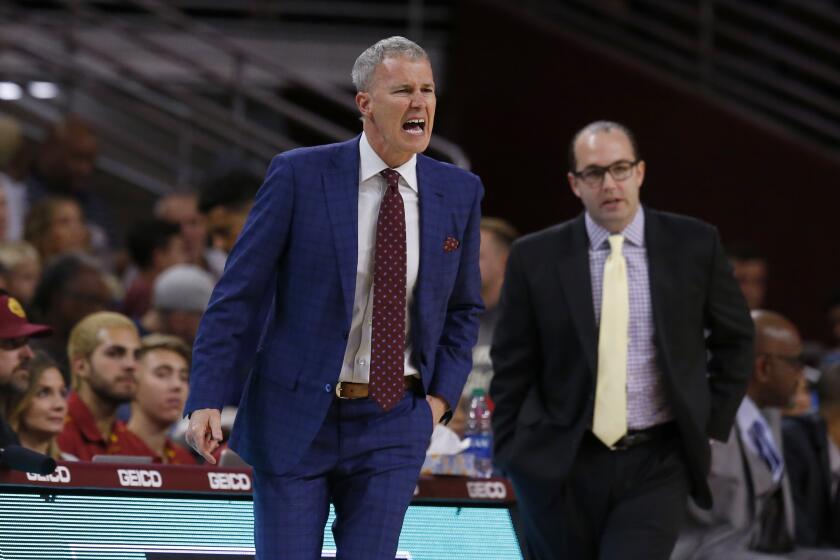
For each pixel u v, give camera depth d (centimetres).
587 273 1439
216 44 2942
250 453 1155
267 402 1149
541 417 1439
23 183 2678
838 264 3167
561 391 1439
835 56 3441
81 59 3203
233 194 2345
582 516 1434
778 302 3184
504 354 1480
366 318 1154
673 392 1391
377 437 1147
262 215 1153
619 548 1370
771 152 3189
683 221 1466
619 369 1409
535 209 3316
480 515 1394
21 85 3111
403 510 1142
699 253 1439
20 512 1235
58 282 1962
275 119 3331
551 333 1442
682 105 3225
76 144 2698
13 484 1234
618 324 1418
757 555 1673
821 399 1878
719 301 1447
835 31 3453
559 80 3309
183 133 2983
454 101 3397
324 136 3359
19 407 1484
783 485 1728
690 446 1396
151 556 1266
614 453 1411
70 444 1605
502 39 3359
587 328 1420
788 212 3189
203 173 3167
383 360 1138
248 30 3406
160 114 3209
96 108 3203
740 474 1709
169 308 2012
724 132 3206
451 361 1193
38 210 2427
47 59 2942
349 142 1181
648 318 1427
